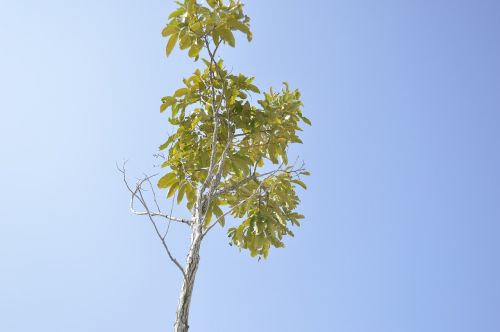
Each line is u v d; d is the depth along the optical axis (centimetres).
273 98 560
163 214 459
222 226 566
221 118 527
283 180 566
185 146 536
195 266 422
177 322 399
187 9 445
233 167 538
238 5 454
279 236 565
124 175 416
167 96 507
